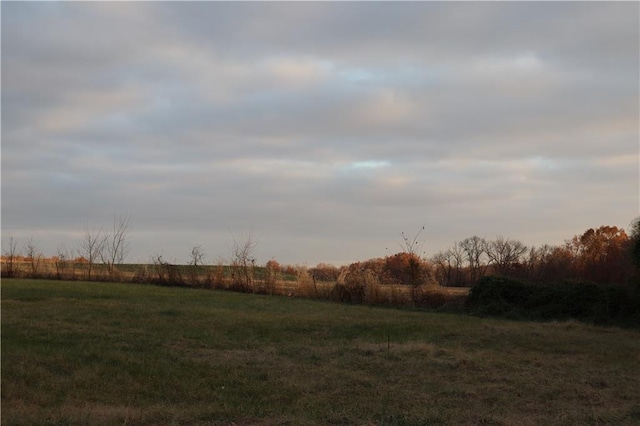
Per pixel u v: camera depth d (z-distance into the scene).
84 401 8.38
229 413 7.59
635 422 7.51
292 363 11.81
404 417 7.53
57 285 33.69
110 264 41.66
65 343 13.31
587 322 22.30
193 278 37.03
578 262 39.59
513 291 25.72
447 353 13.12
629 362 12.57
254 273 35.16
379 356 12.68
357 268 32.28
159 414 7.42
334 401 8.59
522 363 12.16
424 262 30.20
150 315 20.09
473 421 7.43
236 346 14.06
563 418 7.61
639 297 22.73
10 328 15.46
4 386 9.09
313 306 26.62
